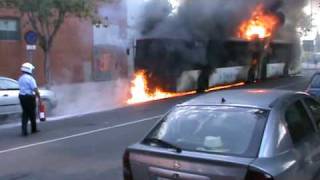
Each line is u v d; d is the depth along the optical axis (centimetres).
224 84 2589
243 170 379
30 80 1142
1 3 1909
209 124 436
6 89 1412
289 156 413
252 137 409
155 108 1653
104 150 930
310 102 519
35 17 2020
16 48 2291
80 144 1000
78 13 2014
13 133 1179
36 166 805
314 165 456
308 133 475
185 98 2005
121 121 1343
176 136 435
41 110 1363
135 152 434
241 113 438
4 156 894
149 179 422
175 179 404
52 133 1154
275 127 420
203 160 393
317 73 1206
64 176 735
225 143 411
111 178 718
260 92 500
